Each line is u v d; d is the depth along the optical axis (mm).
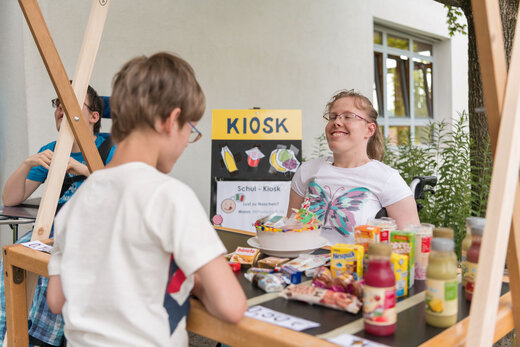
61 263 1094
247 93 5402
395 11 7180
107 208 1045
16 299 1678
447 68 8438
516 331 1224
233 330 1037
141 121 1074
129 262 1013
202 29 4988
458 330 1030
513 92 1077
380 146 2504
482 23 1159
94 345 1031
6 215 2449
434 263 1056
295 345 933
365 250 1312
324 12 6160
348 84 6520
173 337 1070
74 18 4082
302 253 1603
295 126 3701
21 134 3715
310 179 2434
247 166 3705
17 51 3666
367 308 1001
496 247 1012
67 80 1878
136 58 1124
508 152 1048
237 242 1838
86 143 1923
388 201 2225
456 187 3844
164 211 985
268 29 5559
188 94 1092
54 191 1932
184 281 1082
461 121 4129
